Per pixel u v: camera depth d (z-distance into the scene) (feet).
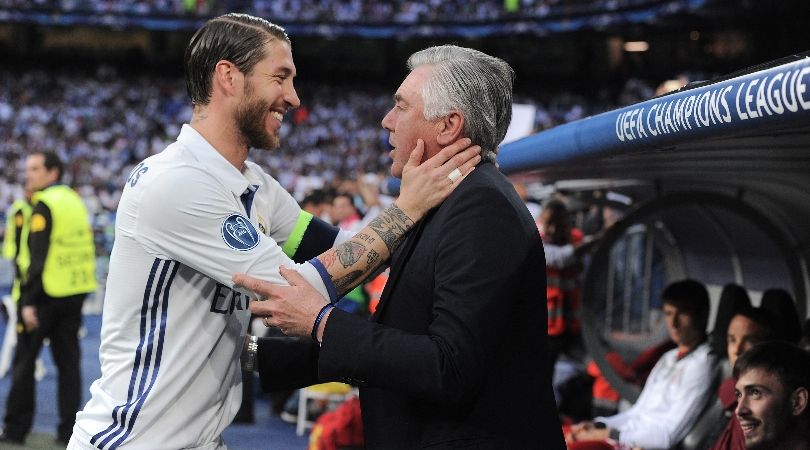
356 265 13.12
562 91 184.85
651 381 24.90
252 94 13.98
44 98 183.73
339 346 12.16
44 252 39.04
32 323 39.37
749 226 26.30
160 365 13.69
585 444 23.47
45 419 45.68
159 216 13.30
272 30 14.25
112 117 179.52
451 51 13.39
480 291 12.09
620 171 23.53
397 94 13.51
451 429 12.62
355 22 183.32
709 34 156.87
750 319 20.59
